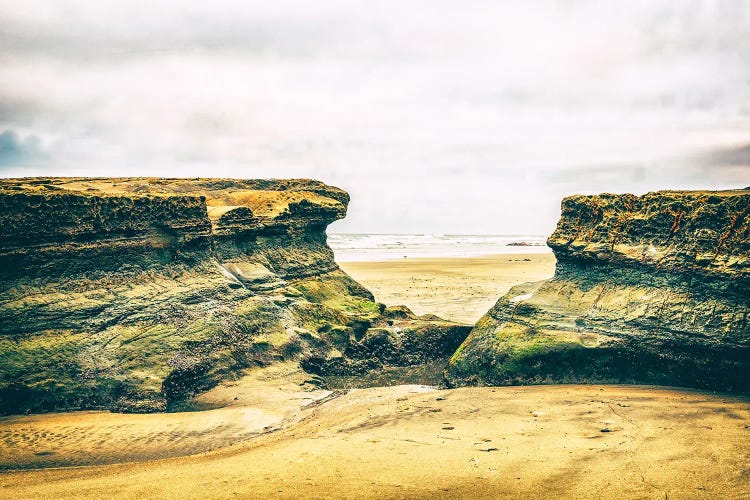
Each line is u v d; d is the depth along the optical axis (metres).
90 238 29.03
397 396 28.62
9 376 24.20
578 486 15.62
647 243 29.52
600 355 27.73
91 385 25.94
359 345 37.22
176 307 31.02
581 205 33.72
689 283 26.95
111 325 28.03
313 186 56.72
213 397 28.78
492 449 18.77
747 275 24.44
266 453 19.41
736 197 26.45
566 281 32.34
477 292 61.47
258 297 35.97
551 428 20.73
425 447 19.19
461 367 31.42
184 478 17.12
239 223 40.81
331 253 51.56
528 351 28.88
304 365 34.38
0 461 20.19
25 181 42.62
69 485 17.08
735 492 14.85
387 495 15.36
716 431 19.41
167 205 33.09
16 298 25.81
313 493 15.54
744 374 24.36
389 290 63.06
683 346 25.97
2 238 25.53
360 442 19.97
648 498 14.73
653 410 22.19
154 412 26.19
